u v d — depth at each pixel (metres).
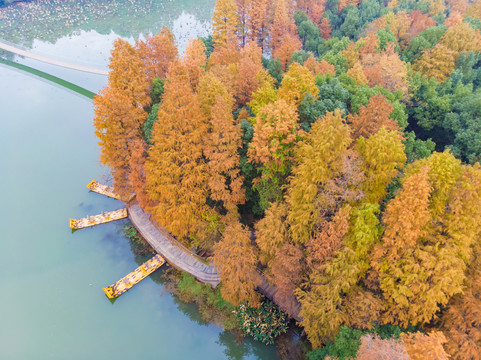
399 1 96.50
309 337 33.00
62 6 148.00
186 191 38.84
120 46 49.84
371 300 28.64
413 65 63.00
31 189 59.00
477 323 26.34
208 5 148.50
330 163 30.25
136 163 43.59
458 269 25.73
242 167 40.91
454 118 47.31
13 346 38.75
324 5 96.31
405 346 25.58
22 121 77.06
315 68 54.94
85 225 51.69
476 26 70.94
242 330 39.16
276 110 33.88
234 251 34.47
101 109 43.16
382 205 34.69
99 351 38.44
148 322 41.03
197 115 39.12
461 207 26.44
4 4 147.75
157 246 47.31
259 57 66.19
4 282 45.19
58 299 43.34
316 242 30.12
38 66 99.69
